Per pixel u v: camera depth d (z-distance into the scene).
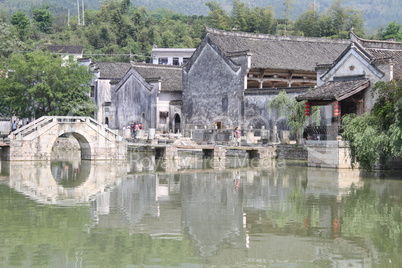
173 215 24.59
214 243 20.34
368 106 42.44
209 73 63.41
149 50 114.00
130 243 20.20
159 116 68.38
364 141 36.22
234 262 18.41
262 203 27.53
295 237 21.17
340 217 24.39
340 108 43.88
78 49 101.00
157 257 18.73
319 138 43.50
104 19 130.88
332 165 41.78
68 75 59.44
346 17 110.56
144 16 136.12
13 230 21.62
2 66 59.03
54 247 19.56
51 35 122.81
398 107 33.91
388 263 18.31
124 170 42.31
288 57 62.16
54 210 25.38
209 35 63.53
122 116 73.50
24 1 173.25
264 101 56.91
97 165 46.03
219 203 27.50
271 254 19.22
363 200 28.44
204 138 61.22
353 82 42.94
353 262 18.48
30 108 61.00
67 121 49.03
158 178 37.16
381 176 37.81
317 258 18.78
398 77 41.31
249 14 114.25
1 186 32.50
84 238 20.73
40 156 47.88
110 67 80.75
